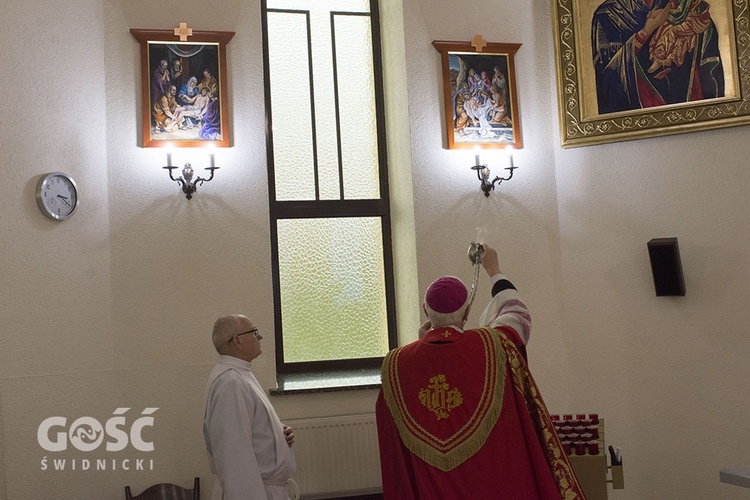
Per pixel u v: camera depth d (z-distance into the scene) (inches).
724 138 206.5
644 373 208.4
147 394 193.9
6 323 172.9
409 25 215.3
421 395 110.6
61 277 183.6
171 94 201.6
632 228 211.5
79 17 192.9
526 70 219.6
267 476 139.2
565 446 144.5
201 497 195.0
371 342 224.7
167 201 200.2
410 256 213.2
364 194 228.2
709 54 207.2
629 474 207.0
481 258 133.5
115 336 193.0
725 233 205.0
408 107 212.8
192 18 206.1
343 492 201.2
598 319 211.6
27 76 180.1
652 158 211.2
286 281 221.0
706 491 202.8
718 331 204.2
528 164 217.0
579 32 216.1
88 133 192.7
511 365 111.5
